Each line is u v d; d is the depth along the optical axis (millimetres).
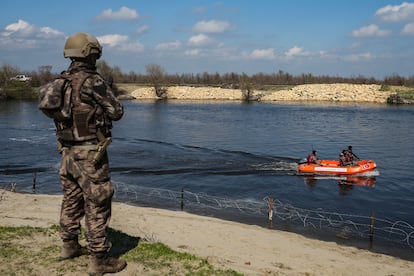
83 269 5941
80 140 5270
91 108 5258
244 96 109688
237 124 52031
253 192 21016
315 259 11086
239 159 29594
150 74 113438
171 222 14070
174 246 10914
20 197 16938
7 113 62594
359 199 20172
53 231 8148
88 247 5719
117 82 137000
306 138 40594
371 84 119000
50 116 5277
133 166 26562
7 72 97250
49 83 5242
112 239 7758
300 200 19812
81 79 5184
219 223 14578
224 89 117875
